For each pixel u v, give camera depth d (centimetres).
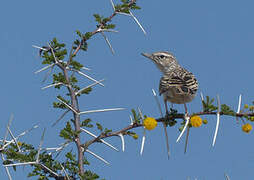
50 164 708
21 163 662
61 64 749
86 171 689
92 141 681
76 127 693
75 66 748
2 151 700
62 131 686
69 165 704
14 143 738
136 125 673
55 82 731
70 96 728
